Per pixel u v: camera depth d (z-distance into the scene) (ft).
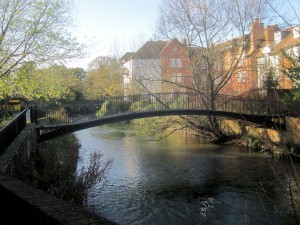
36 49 55.42
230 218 33.76
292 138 52.80
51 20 56.49
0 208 12.34
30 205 9.49
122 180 48.34
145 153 69.10
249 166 55.52
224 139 85.05
